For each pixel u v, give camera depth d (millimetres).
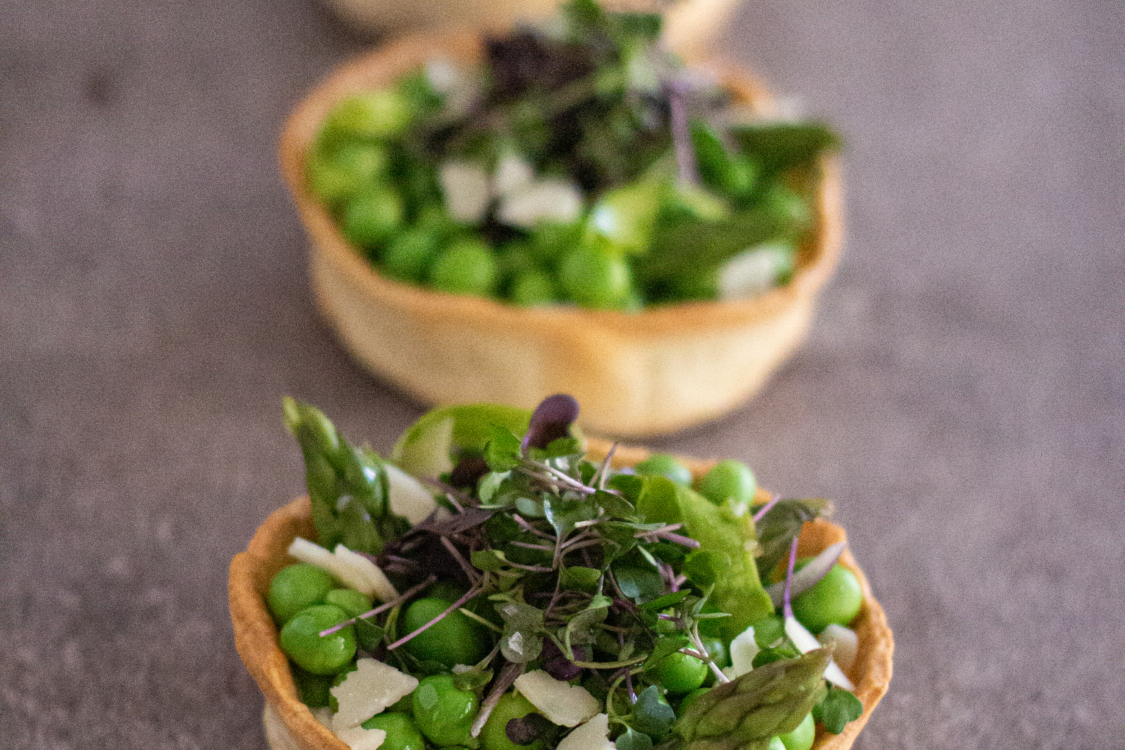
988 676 360
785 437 407
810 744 293
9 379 401
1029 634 369
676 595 291
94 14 539
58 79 499
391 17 520
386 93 400
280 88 510
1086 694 358
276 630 302
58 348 409
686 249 377
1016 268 466
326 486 304
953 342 438
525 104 392
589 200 389
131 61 514
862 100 556
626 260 381
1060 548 388
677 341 377
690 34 519
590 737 286
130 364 407
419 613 296
